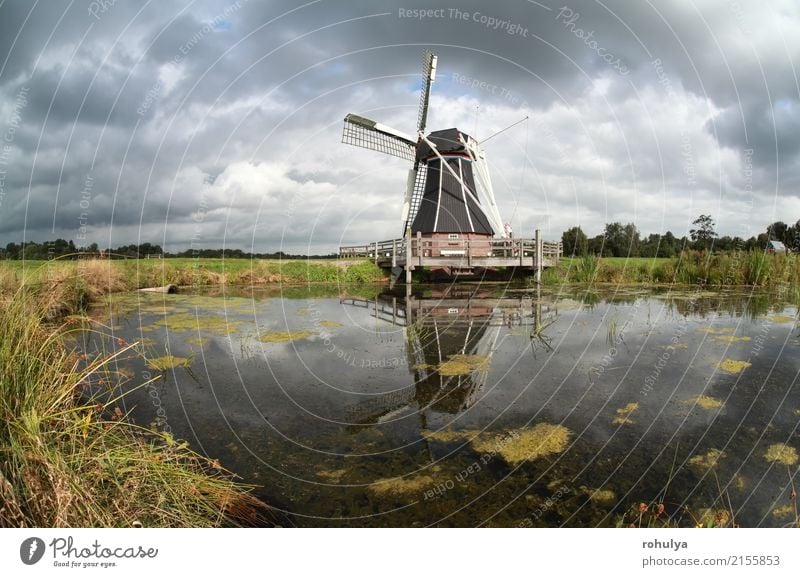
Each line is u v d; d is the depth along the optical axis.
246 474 3.03
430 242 17.55
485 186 19.06
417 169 19.72
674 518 2.54
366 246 20.92
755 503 2.66
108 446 2.63
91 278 10.70
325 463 3.20
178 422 3.88
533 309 10.10
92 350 6.09
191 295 13.37
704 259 14.82
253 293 14.30
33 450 2.11
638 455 3.25
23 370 2.41
